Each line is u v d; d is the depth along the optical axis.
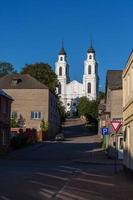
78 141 81.44
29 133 71.88
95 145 71.31
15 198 16.39
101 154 56.62
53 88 111.12
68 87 181.75
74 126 128.00
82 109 148.12
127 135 28.03
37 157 52.31
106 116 64.62
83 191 18.81
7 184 21.28
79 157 52.62
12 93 87.94
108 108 62.81
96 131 107.50
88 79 179.12
